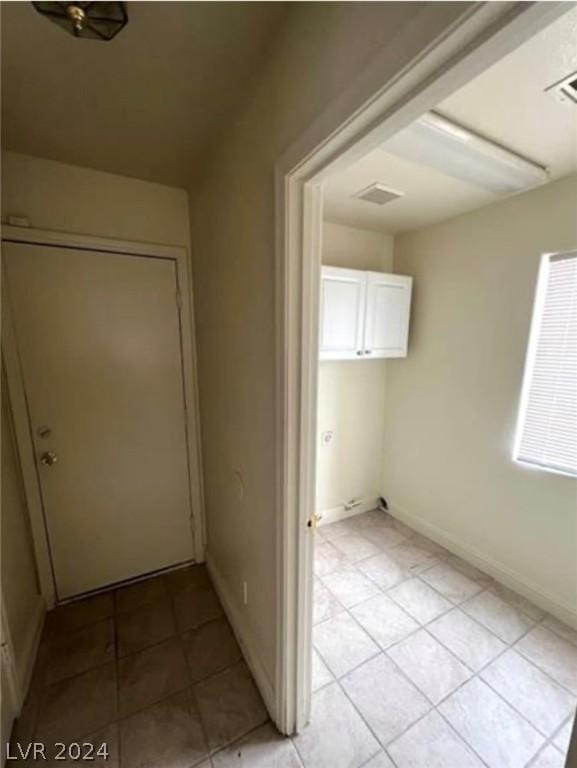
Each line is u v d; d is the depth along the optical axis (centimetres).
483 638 183
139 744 134
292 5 92
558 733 139
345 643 180
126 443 215
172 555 239
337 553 256
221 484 199
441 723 142
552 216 192
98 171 189
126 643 179
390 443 311
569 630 189
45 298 184
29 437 187
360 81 70
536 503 207
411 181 189
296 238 107
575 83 116
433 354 266
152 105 134
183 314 222
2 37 101
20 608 165
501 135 146
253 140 124
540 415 206
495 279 222
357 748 133
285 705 135
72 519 204
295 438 119
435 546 266
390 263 293
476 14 49
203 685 157
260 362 134
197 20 96
